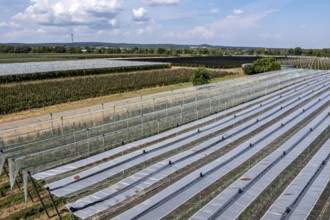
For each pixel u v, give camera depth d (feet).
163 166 81.20
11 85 215.92
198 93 155.84
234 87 171.63
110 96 202.28
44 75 247.70
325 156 81.66
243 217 55.88
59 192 68.90
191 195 64.54
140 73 290.35
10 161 78.43
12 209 73.51
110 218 60.64
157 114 125.39
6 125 114.62
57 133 108.17
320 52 606.14
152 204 60.90
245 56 586.04
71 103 181.47
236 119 126.41
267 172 73.46
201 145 96.68
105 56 541.34
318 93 176.86
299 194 61.62
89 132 107.04
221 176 73.36
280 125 114.62
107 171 79.51
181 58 504.43
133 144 99.25
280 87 202.80
